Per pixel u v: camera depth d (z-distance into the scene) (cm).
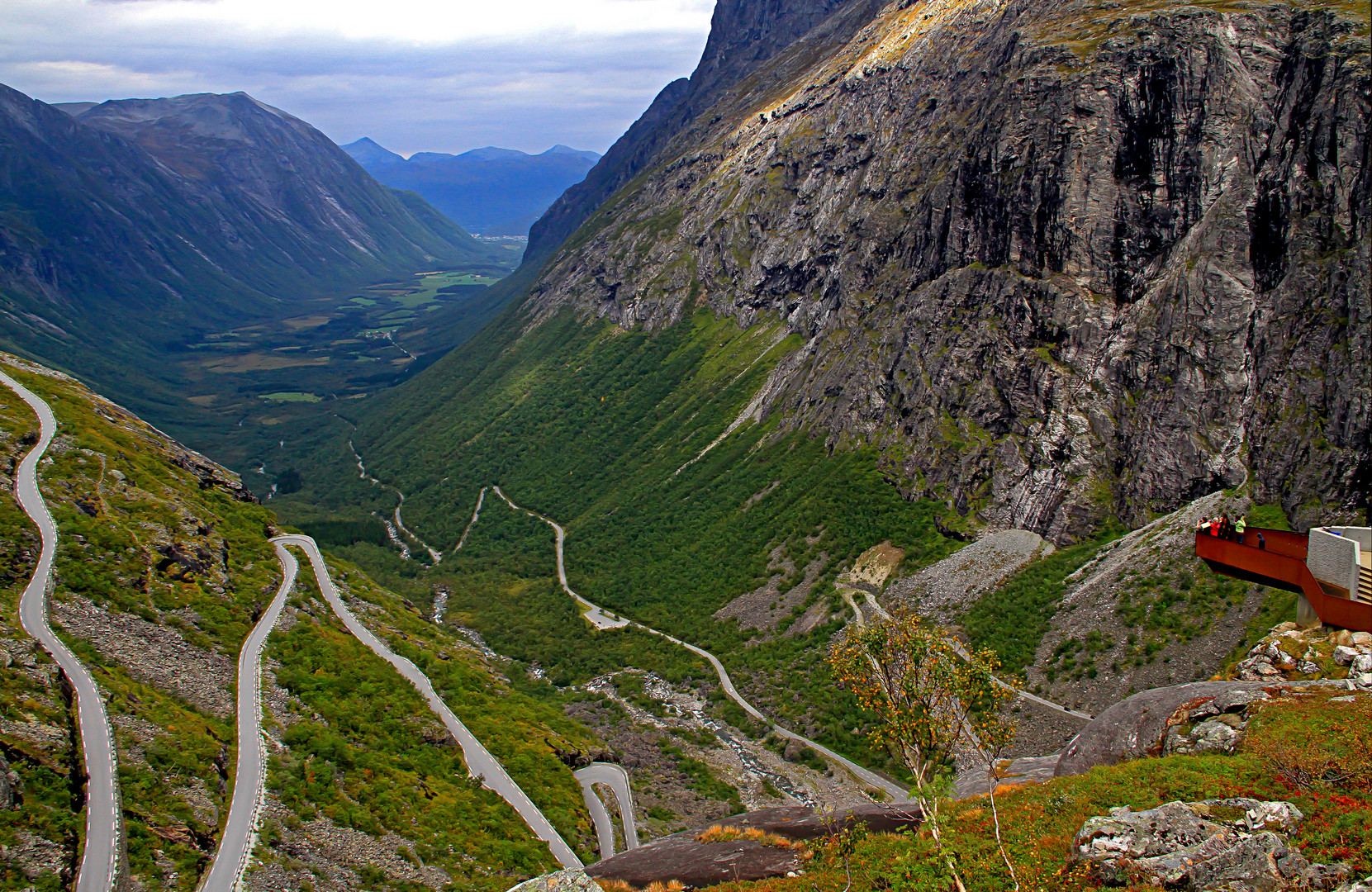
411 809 6375
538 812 7000
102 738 5506
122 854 4653
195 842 5066
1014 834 3606
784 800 8094
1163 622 8025
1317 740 3322
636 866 5012
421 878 5588
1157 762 3750
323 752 6600
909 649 3728
